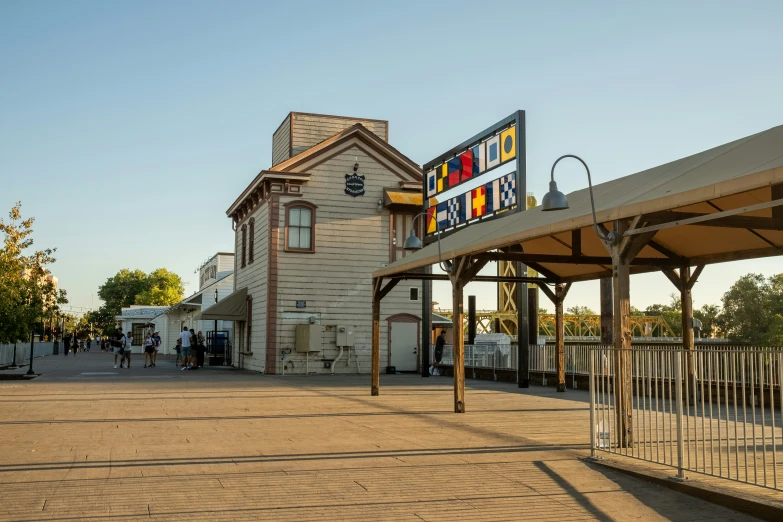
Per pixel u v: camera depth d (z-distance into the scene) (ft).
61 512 21.83
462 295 50.37
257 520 21.26
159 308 235.61
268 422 43.62
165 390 67.31
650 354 29.45
